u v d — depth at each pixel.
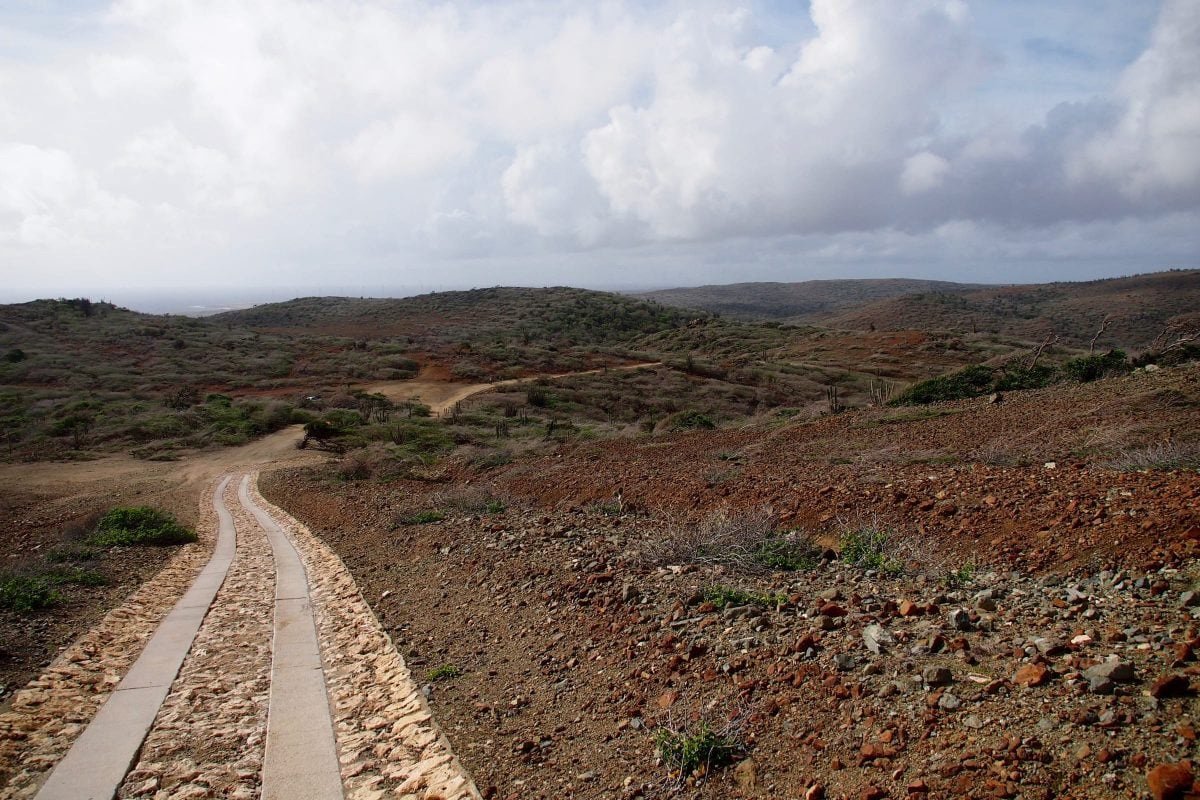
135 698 5.40
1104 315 97.50
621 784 3.34
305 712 5.06
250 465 33.09
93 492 26.12
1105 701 2.94
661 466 15.01
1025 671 3.31
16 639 6.84
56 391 50.00
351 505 18.09
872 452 12.77
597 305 127.00
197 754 4.40
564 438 28.06
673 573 6.49
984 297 141.62
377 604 7.98
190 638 7.21
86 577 9.91
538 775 3.59
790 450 15.09
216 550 13.88
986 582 5.13
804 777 3.02
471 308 126.88
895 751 2.99
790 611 4.98
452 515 12.92
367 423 42.72
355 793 3.81
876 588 5.30
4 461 33.41
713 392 49.59
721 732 3.47
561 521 10.30
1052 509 6.31
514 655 5.50
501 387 52.88
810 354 68.38
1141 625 3.71
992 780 2.61
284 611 8.40
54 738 4.63
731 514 8.70
